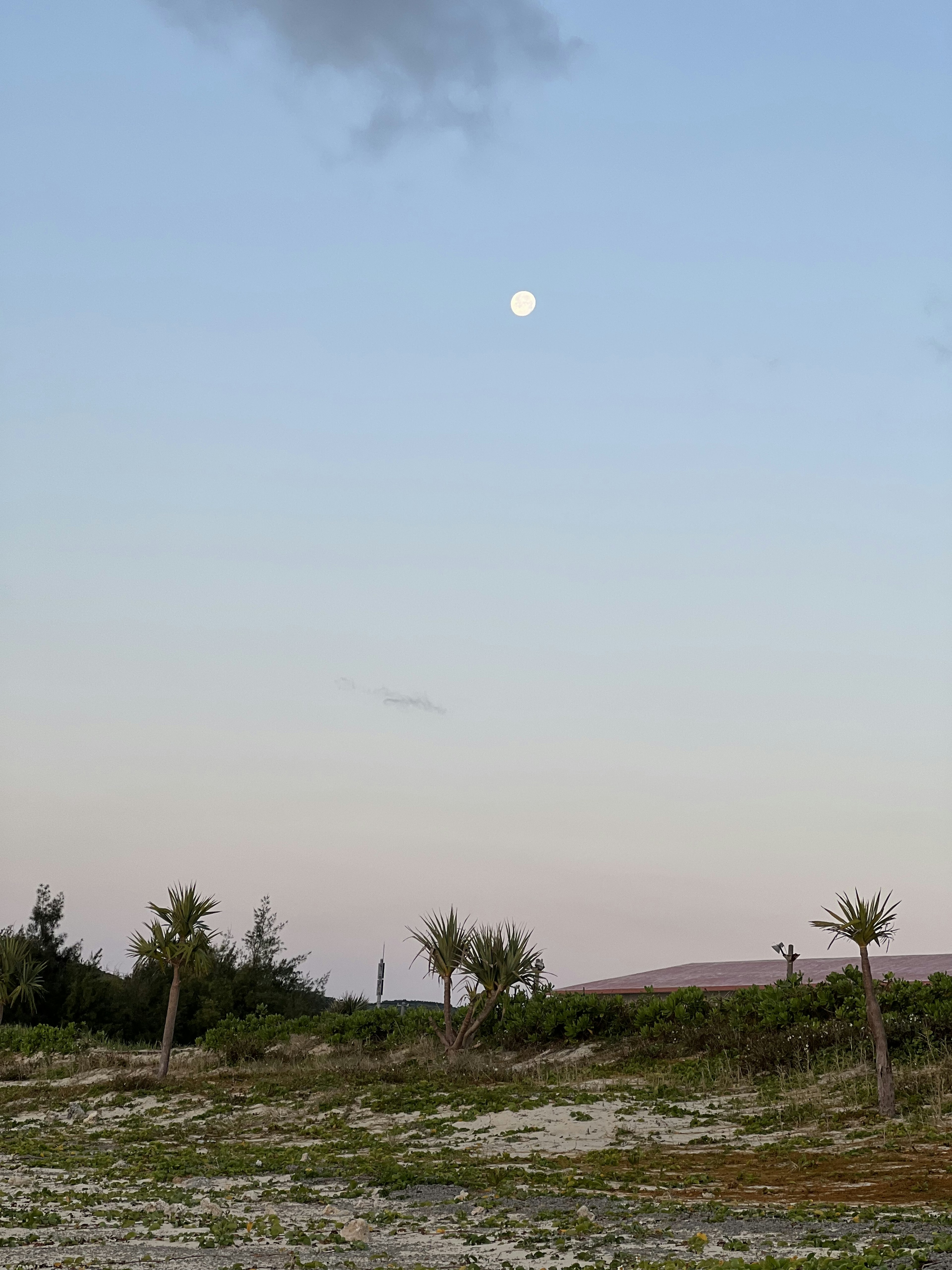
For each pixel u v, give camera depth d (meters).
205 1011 50.06
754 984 33.75
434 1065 25.70
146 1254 10.02
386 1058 28.64
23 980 40.19
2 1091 27.69
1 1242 10.61
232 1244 10.51
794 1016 23.67
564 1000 28.77
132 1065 29.75
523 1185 13.38
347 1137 18.59
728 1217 10.84
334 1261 9.64
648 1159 15.05
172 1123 21.53
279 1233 10.96
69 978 51.06
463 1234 10.75
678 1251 9.48
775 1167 13.84
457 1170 14.73
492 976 26.88
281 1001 53.84
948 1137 14.27
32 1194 13.78
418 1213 12.04
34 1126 22.19
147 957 27.41
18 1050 36.25
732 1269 8.41
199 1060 30.48
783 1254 9.09
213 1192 13.69
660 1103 19.36
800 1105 17.58
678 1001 26.56
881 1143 14.48
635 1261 9.10
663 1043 24.88
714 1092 20.06
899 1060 19.92
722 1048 23.28
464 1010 30.22
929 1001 22.25
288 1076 26.17
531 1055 26.89
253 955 58.72
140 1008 50.69
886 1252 8.71
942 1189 11.55
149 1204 12.94
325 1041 32.81
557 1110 19.25
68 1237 10.95
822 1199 11.67
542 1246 10.02
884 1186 12.00
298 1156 16.67
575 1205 11.95
